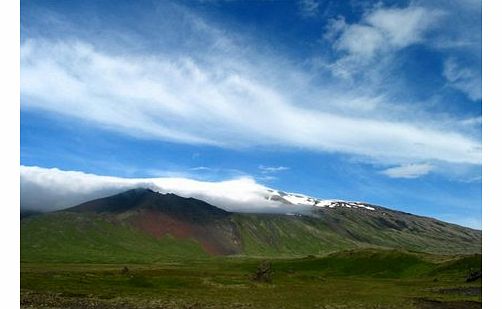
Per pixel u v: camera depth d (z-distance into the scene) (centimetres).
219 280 11888
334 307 7856
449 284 14238
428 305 8456
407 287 13012
